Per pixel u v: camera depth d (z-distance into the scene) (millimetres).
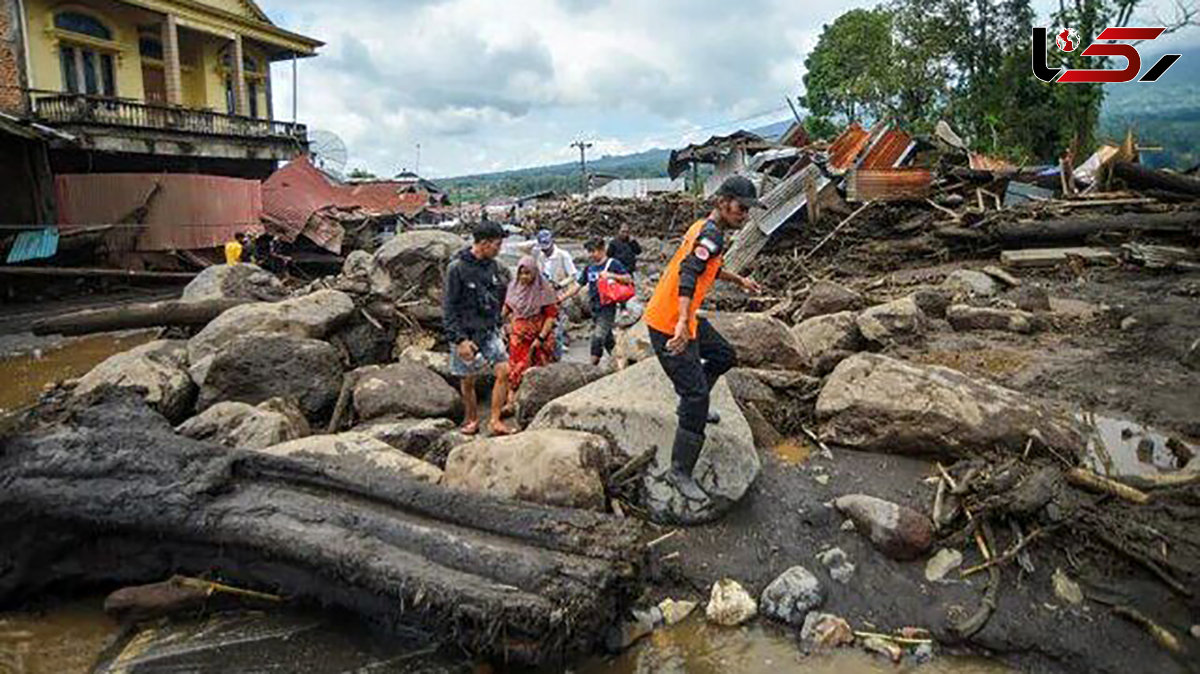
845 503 4512
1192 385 5969
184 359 7844
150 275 19172
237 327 7984
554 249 9336
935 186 16875
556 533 4121
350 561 3971
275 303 8555
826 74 43219
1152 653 3504
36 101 20266
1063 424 5008
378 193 36656
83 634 4305
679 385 4418
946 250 13898
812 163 17344
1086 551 4078
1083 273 11109
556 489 4566
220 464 4754
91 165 21328
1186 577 3730
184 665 3857
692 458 4523
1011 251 12578
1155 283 9930
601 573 3797
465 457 4934
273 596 4359
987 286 10359
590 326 11828
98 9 22969
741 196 4203
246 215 22719
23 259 17516
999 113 30344
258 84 31016
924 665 3650
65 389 7348
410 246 9992
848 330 7445
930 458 5031
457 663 3758
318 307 8633
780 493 4820
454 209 50438
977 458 4828
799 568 4199
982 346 7320
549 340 7324
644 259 22203
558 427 5191
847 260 14977
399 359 8852
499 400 6281
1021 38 31109
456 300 6090
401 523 4242
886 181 16391
